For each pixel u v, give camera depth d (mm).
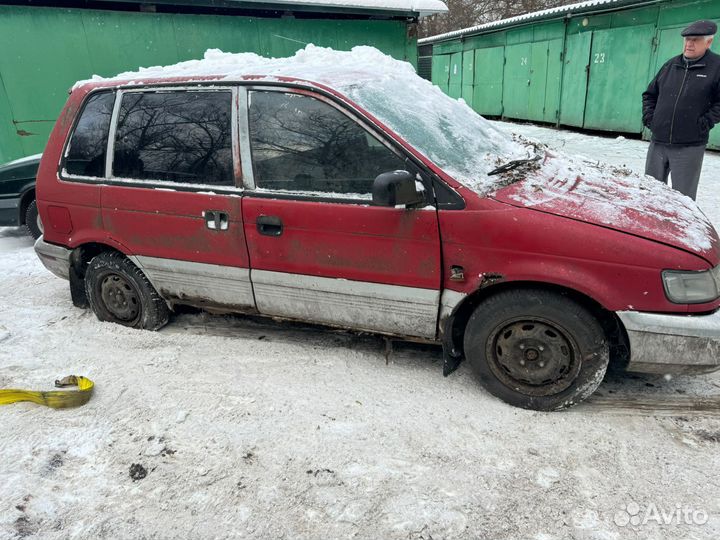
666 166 5125
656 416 2641
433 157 2668
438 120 3053
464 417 2680
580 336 2508
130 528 2115
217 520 2135
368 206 2699
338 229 2775
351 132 2744
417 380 3012
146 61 7531
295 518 2127
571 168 3123
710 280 2367
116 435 2645
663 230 2426
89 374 3191
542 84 14742
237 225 3025
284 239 2928
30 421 2770
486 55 17531
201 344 3506
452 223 2553
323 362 3225
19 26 6754
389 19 8742
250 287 3170
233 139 2984
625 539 1974
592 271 2398
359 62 3516
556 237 2422
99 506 2225
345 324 3047
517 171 2820
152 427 2689
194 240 3201
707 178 7602
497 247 2504
